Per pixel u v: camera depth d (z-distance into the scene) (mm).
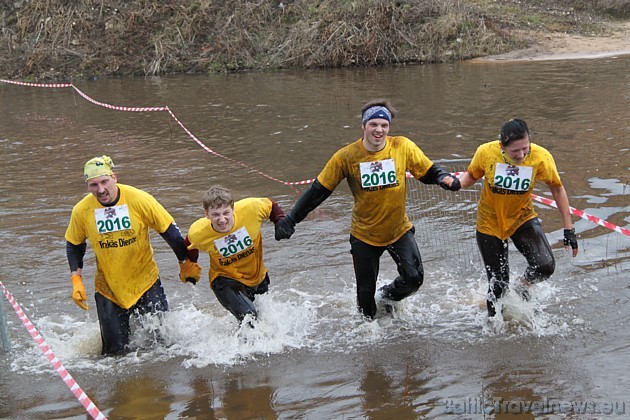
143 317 5738
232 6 24734
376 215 5617
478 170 5688
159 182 10602
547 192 8930
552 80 16922
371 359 5332
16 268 7605
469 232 7902
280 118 14883
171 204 9492
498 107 14336
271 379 5113
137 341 5781
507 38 22500
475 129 12602
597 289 6242
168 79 21969
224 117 15375
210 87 19797
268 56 23266
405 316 6062
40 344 4984
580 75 17312
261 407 4727
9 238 8477
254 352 5551
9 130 15188
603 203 8359
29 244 8273
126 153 12625
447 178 5469
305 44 22797
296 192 9758
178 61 23500
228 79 21203
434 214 8469
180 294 6859
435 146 11562
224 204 5383
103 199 5434
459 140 11875
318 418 4539
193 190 10109
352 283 6852
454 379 4945
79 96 19484
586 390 4660
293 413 4625
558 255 7035
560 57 20562
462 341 5527
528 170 5492
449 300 6340
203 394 4953
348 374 5121
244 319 5637
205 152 12398
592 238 7395
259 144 12734
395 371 5125
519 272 6676
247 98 17594
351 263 7332
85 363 5551
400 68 21078
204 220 5570
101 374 5344
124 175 11102
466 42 22062
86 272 7465
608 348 5219
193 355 5570
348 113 14914
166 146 13039
